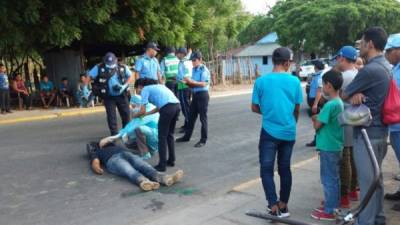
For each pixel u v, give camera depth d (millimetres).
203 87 8977
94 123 12531
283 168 5000
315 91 9031
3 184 6668
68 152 8617
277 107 4871
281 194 5027
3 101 14703
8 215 5484
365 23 37125
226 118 13039
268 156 4930
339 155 4812
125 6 17812
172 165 7559
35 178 6949
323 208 4965
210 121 12445
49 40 16000
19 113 14844
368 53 4266
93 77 8945
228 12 27906
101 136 10328
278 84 4898
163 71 10633
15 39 15383
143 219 5324
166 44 18859
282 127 4879
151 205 5785
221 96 21328
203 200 5945
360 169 4227
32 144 9445
